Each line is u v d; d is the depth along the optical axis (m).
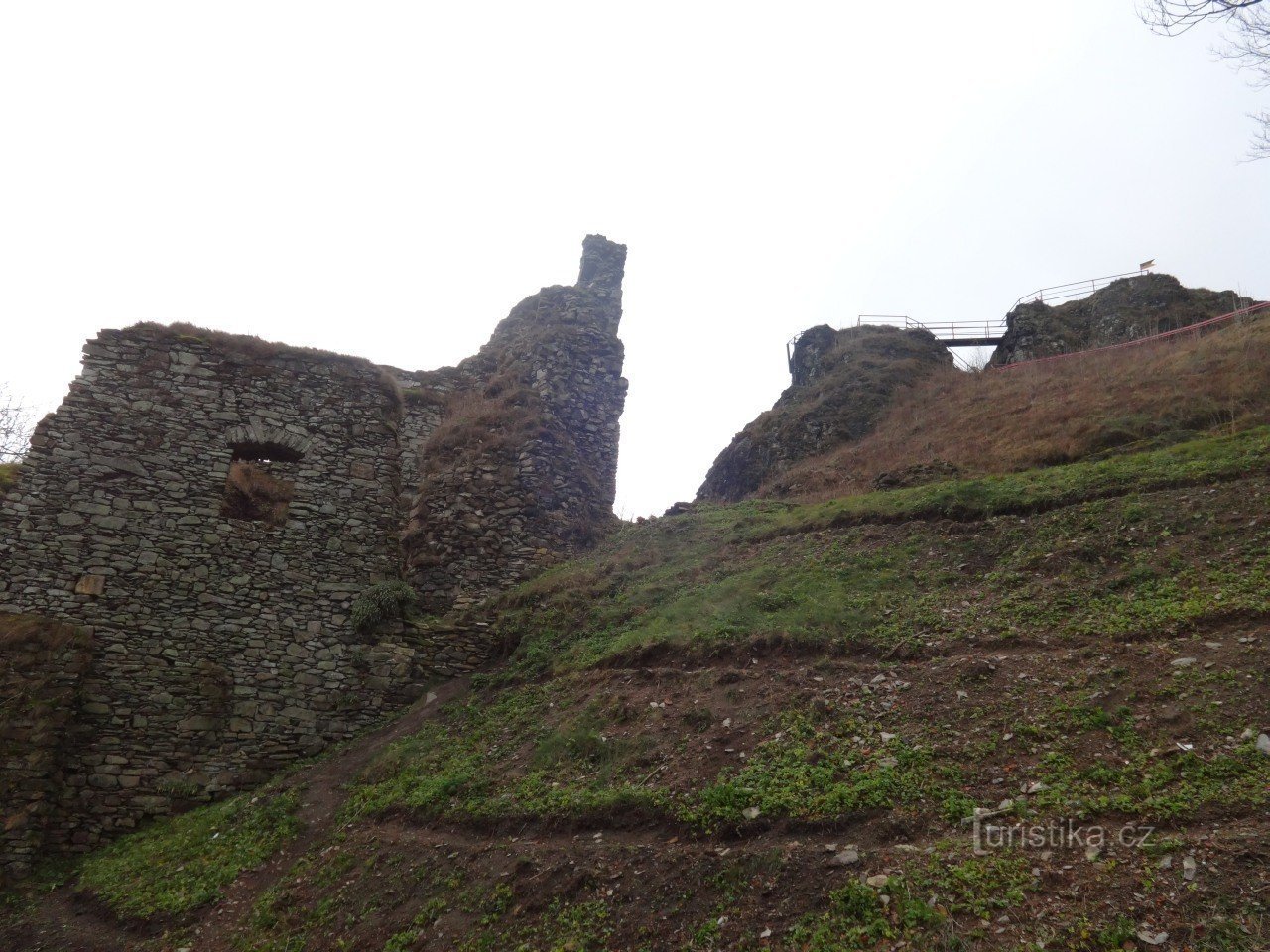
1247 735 5.95
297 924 8.12
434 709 12.87
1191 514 10.12
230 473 15.61
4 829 10.81
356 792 10.77
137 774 12.23
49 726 11.64
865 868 5.78
